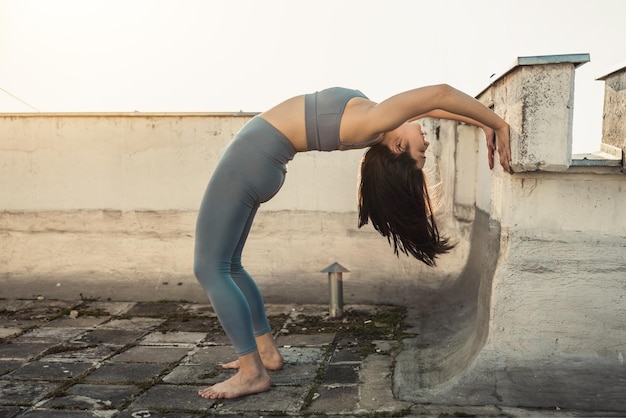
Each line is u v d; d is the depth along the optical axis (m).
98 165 4.85
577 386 2.62
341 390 2.93
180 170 4.79
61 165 4.87
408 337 3.77
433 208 2.86
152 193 4.83
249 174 2.79
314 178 4.68
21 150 4.89
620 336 2.59
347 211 4.68
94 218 4.89
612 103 2.81
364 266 4.69
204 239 2.86
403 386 2.90
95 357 3.55
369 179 2.78
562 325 2.62
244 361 2.92
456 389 2.70
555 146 2.46
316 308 4.60
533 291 2.63
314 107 2.68
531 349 2.65
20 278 4.98
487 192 3.98
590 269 2.60
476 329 2.97
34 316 4.49
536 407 2.63
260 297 3.27
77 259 4.93
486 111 2.54
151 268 4.88
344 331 3.98
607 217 2.57
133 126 4.79
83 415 2.72
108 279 4.91
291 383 3.06
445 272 4.65
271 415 2.68
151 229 4.85
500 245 2.72
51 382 3.14
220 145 4.74
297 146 2.78
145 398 2.91
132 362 3.45
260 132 2.77
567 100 2.44
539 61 2.41
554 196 2.60
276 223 4.74
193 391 2.99
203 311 4.58
